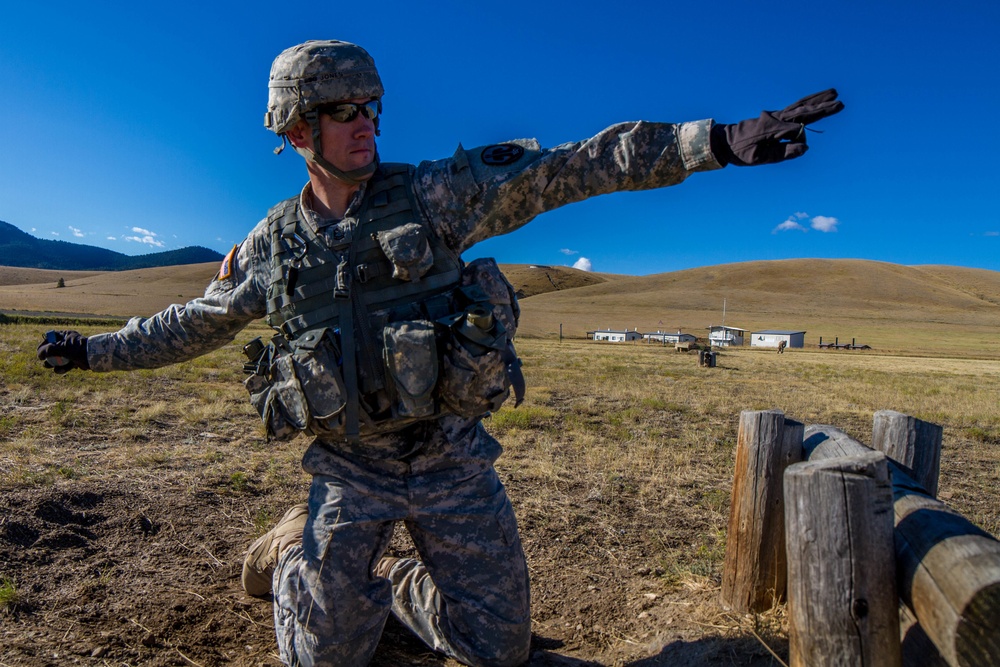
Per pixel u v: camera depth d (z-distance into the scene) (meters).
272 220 2.40
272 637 2.84
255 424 7.39
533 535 4.18
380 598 2.42
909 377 26.34
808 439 2.98
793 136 1.85
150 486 4.61
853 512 1.72
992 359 59.28
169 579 3.31
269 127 2.36
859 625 1.72
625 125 2.13
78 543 3.63
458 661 2.68
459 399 2.21
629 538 4.18
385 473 2.36
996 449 8.25
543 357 29.36
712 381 19.17
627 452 6.85
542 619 3.18
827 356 52.97
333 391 2.19
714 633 2.84
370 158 2.28
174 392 9.48
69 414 6.99
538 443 7.02
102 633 2.77
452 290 2.31
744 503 3.00
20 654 2.56
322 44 2.22
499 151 2.26
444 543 2.43
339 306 2.25
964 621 1.48
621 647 2.88
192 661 2.62
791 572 1.83
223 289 2.51
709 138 1.96
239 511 4.31
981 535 1.66
